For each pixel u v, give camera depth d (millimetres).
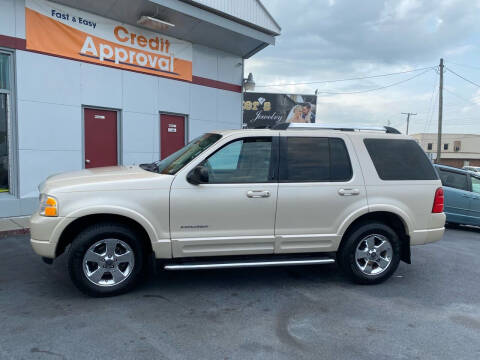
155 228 4133
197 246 4270
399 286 4848
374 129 5277
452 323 3814
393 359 3115
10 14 7340
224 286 4621
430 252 6730
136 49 9492
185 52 10641
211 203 4246
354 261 4711
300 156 4613
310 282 4863
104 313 3754
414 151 5023
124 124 9383
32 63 7695
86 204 3934
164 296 4246
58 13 8008
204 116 11344
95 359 2955
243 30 10570
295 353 3146
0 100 7508
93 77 8711
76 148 8523
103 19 8781
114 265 4129
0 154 7609
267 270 5281
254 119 25328
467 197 9188
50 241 3906
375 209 4684
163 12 9109
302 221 4531
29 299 4043
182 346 3193
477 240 8219
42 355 2984
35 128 7836
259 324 3646
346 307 4121
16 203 7645
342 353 3174
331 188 4586
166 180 4172
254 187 4367
